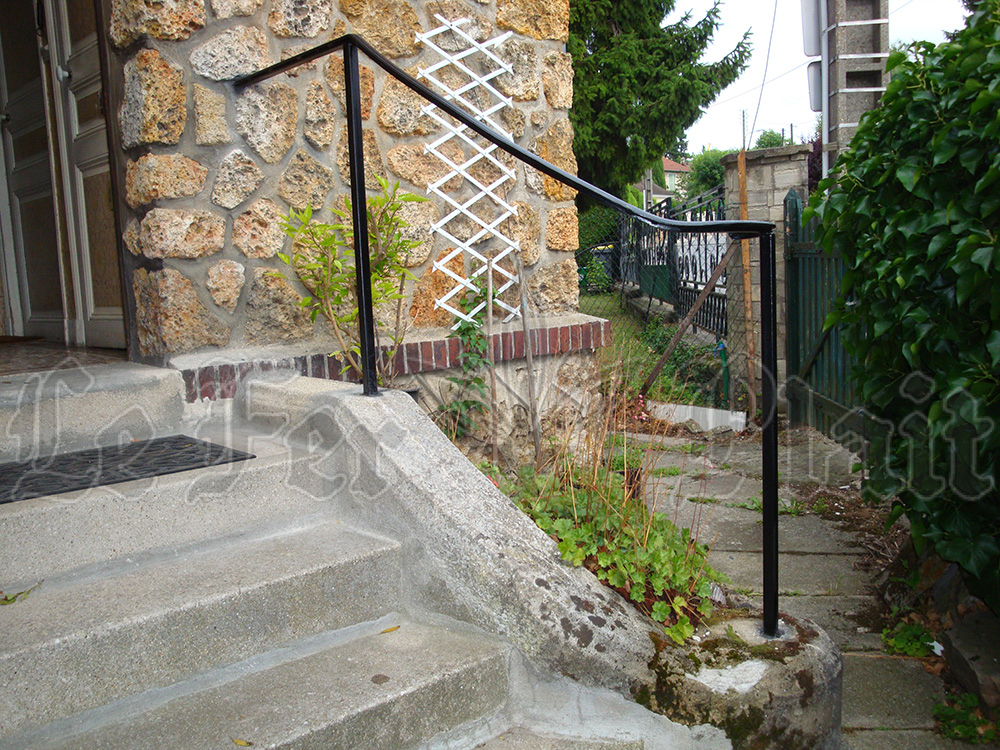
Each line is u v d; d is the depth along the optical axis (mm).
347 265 3160
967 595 2748
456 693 1757
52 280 3975
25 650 1487
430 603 2076
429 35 3672
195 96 2924
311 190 3277
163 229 2846
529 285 4168
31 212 4086
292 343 3221
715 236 7105
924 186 2520
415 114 3645
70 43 3332
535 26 4086
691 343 7422
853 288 3332
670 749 1796
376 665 1785
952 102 2404
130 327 3084
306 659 1827
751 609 2223
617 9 14344
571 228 4285
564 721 1844
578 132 13938
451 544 2020
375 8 3492
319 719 1536
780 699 1796
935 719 2342
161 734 1489
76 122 3418
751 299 6172
